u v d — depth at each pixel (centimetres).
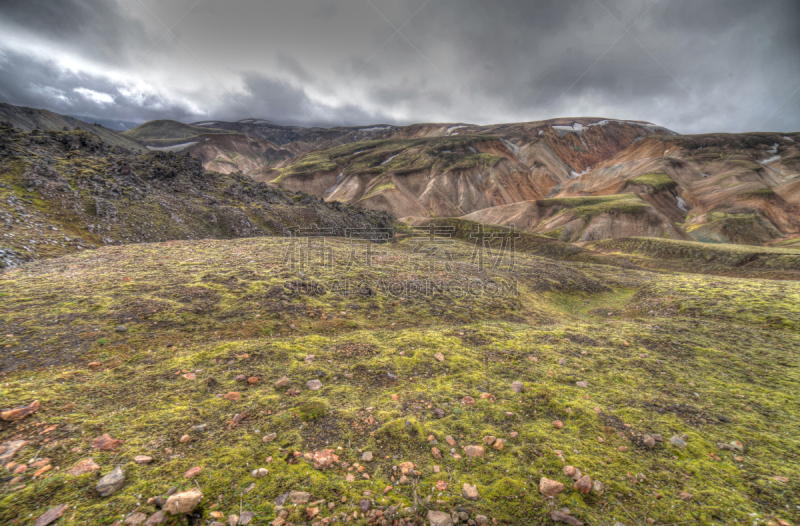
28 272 1975
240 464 620
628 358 1326
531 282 3384
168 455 622
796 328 1906
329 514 532
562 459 684
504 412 866
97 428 677
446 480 622
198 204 5675
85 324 1281
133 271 2077
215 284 1912
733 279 3828
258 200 7269
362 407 868
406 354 1242
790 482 638
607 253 9856
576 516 549
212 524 485
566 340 1510
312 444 705
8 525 443
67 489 509
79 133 5728
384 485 605
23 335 1153
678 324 1898
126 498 508
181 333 1336
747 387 1120
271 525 497
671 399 999
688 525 534
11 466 541
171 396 841
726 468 685
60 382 866
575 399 953
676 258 8531
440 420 819
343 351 1227
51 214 3541
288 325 1553
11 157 4125
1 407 688
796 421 897
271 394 886
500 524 531
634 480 638
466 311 2098
